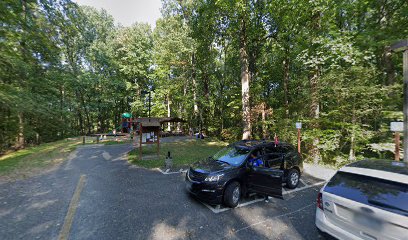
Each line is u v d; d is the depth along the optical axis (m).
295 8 10.22
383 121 8.96
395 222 2.28
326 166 8.99
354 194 2.79
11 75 13.70
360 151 9.93
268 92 19.66
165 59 23.06
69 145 15.96
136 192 5.63
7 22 10.50
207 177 4.59
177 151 12.61
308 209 4.59
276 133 12.25
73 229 3.70
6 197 5.25
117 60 29.61
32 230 3.65
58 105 22.03
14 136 14.80
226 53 21.23
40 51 15.26
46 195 5.41
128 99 34.53
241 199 5.16
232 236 3.49
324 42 8.45
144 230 3.67
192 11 19.66
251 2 11.93
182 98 23.83
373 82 9.07
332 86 9.23
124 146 15.37
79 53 31.02
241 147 5.71
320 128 10.20
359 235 2.58
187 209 4.56
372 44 7.81
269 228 3.76
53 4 11.73
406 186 2.52
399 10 8.49
